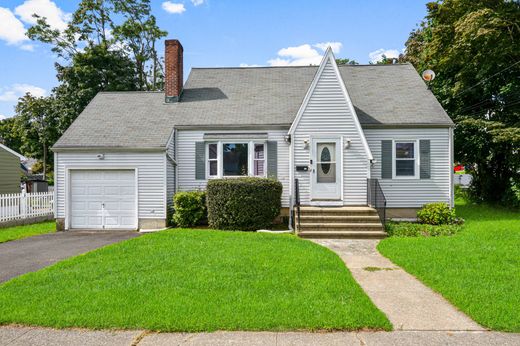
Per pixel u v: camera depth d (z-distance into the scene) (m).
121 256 7.44
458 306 4.82
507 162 16.16
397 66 17.02
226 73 17.25
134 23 31.41
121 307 4.65
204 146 13.79
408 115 13.57
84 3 29.39
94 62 27.05
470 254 7.52
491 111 17.86
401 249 8.25
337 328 4.17
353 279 5.95
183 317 4.34
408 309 4.80
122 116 14.56
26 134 34.53
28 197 15.06
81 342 3.90
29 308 4.65
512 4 16.06
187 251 7.82
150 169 12.88
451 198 13.27
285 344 3.83
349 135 12.44
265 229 11.62
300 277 5.93
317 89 12.55
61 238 10.95
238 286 5.46
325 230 10.66
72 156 13.01
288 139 13.12
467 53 16.78
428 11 19.22
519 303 4.79
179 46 15.77
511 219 12.58
